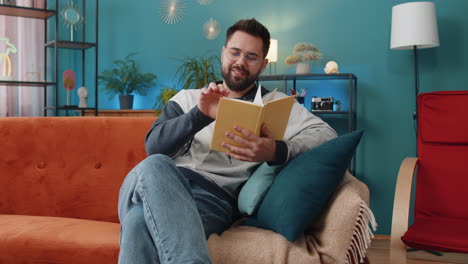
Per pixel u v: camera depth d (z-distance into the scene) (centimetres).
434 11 315
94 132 195
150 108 436
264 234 136
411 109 354
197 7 416
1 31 414
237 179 158
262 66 172
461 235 165
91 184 190
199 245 110
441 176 208
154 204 115
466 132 206
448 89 345
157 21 430
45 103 414
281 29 388
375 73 363
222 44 411
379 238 353
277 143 143
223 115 130
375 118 363
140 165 124
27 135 196
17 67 425
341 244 128
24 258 149
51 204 191
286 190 134
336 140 138
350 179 143
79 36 460
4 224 165
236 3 403
